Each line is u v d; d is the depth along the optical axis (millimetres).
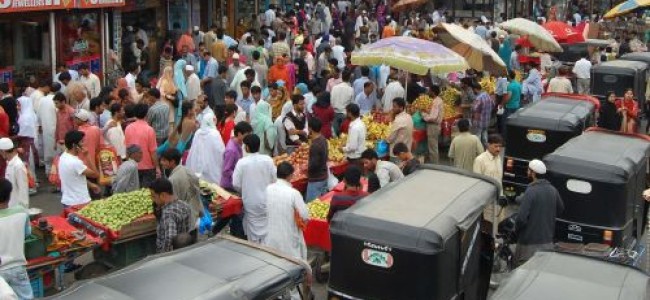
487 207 9289
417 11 39469
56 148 15367
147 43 24984
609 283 7180
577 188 11188
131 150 11523
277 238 9992
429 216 8242
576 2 46844
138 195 10539
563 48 27172
